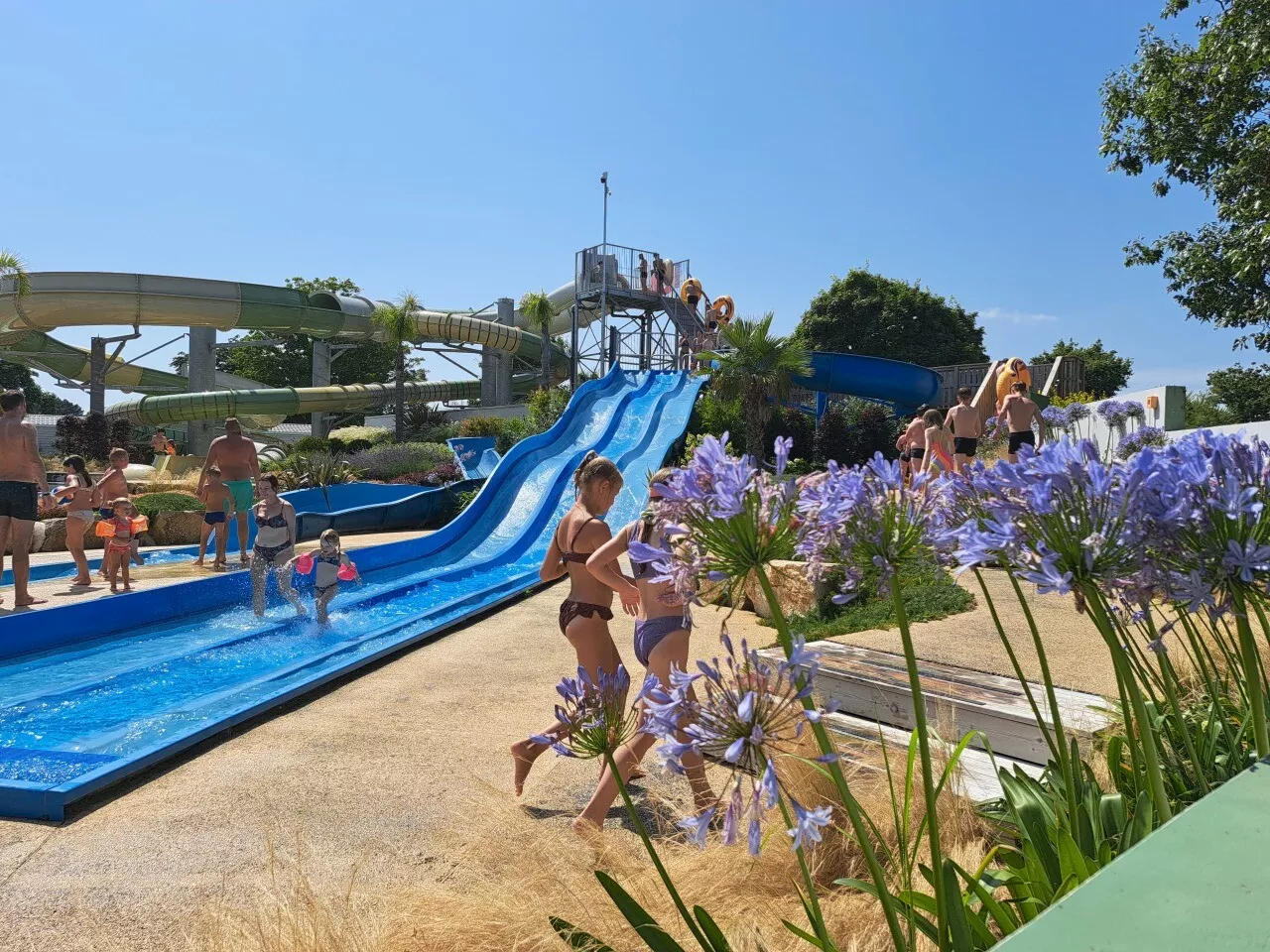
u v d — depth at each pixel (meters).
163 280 38.12
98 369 40.59
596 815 3.37
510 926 2.29
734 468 1.25
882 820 2.85
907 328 48.12
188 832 3.80
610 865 2.66
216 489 13.17
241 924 2.51
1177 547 1.33
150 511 17.06
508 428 31.70
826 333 49.50
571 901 2.41
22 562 9.34
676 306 40.50
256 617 9.73
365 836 3.72
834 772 1.31
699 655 6.96
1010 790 2.24
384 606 10.66
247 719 5.47
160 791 4.32
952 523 1.51
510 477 19.56
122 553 11.02
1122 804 2.08
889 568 1.31
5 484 9.16
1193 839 0.98
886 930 2.16
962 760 3.85
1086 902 0.85
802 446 24.88
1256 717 1.41
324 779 4.45
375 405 47.44
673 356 39.25
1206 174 13.15
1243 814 1.04
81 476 11.69
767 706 1.26
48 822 3.97
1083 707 4.03
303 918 2.44
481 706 5.89
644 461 21.83
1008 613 7.14
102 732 5.60
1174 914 0.82
